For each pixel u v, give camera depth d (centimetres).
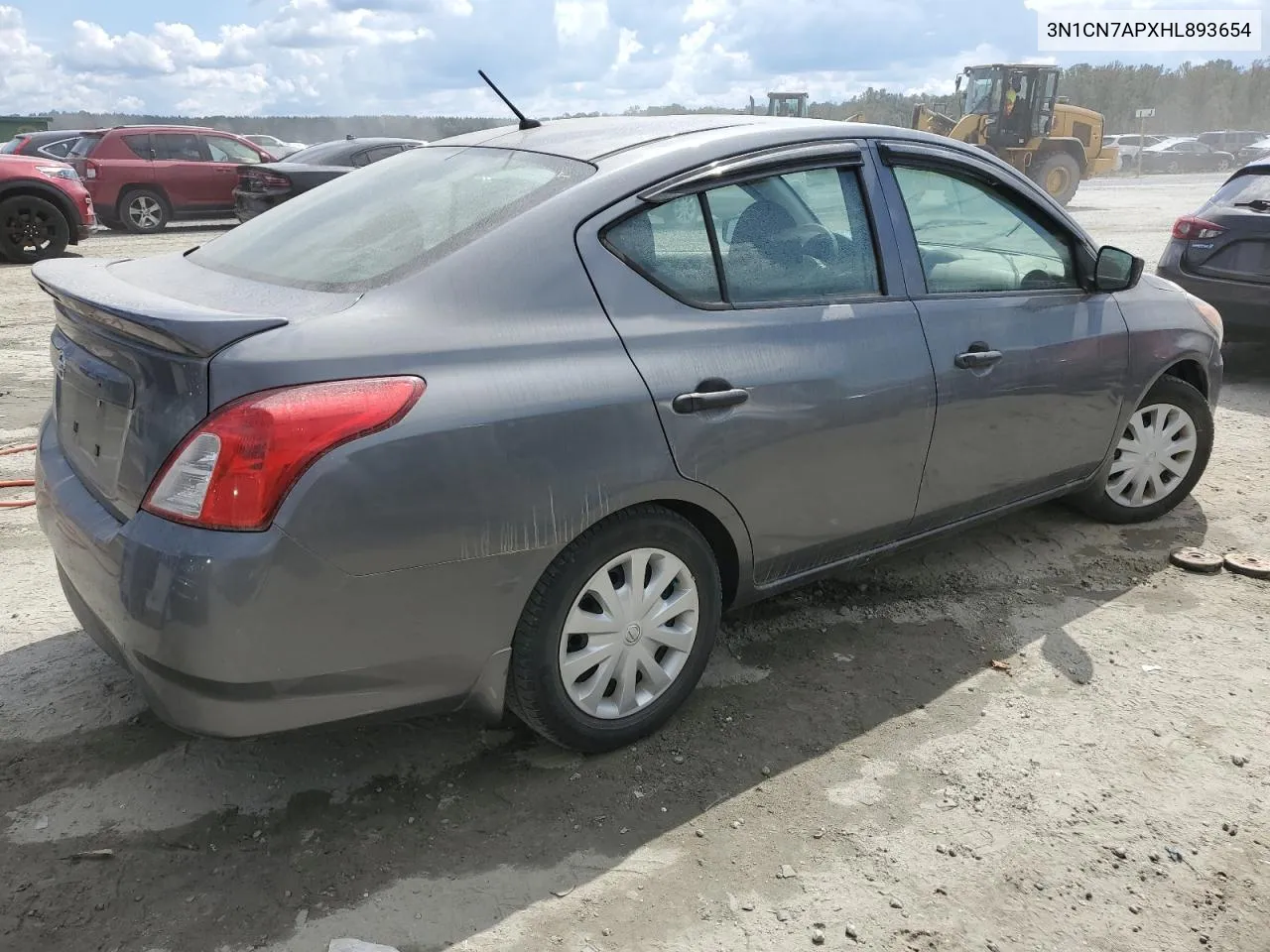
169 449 215
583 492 248
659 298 271
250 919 223
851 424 304
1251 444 568
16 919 221
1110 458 417
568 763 279
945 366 328
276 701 223
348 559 218
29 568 391
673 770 277
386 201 295
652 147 287
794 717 302
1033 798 266
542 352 246
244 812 257
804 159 308
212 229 1658
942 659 336
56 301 269
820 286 307
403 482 221
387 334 229
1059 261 380
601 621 267
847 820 258
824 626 358
